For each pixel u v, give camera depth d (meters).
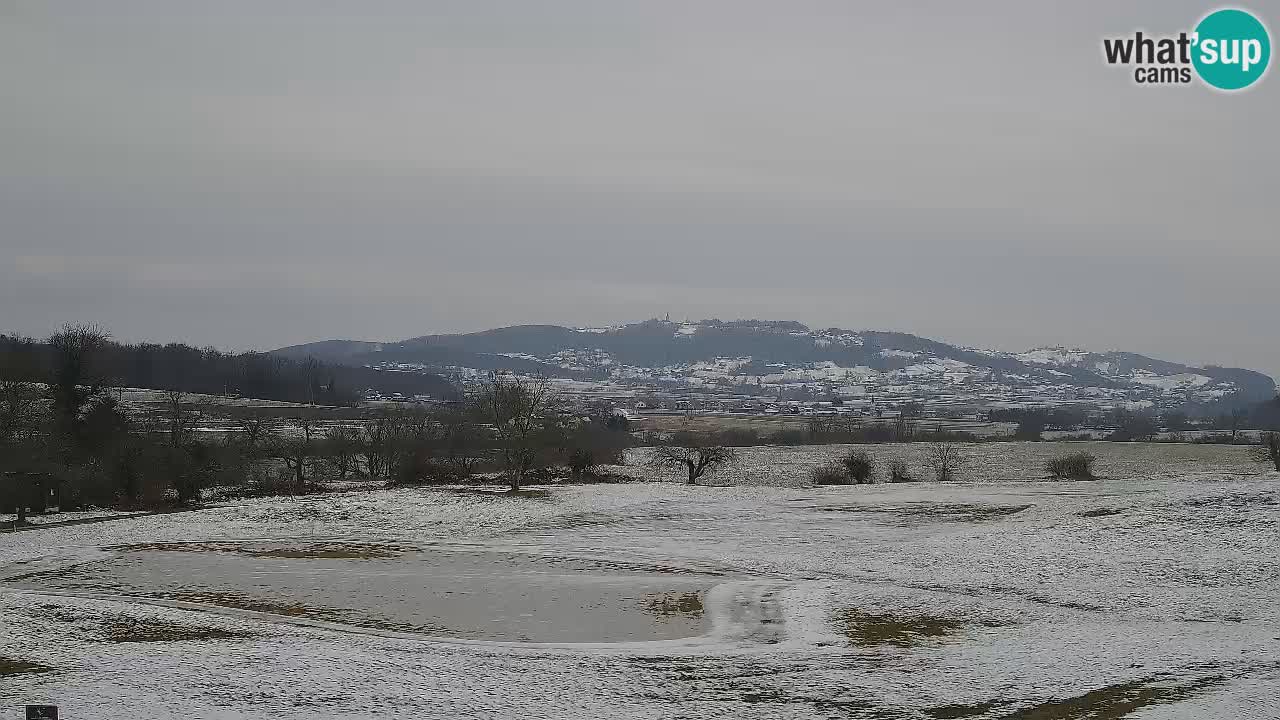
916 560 42.00
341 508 60.50
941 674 24.38
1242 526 41.41
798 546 47.50
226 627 29.19
